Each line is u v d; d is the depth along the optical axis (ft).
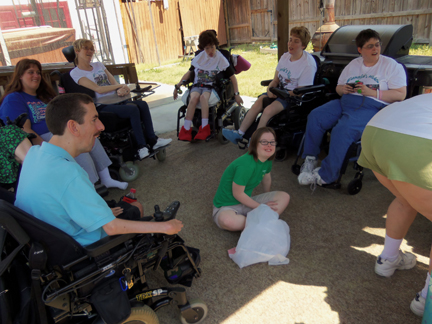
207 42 13.84
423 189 5.20
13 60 23.97
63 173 4.76
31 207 4.82
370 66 10.51
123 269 5.39
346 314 6.44
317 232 8.89
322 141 12.34
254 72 28.32
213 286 7.34
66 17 28.68
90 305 5.19
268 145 8.05
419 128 5.17
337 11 33.68
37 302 4.65
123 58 37.04
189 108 14.08
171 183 12.21
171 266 6.34
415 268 7.43
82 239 5.16
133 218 6.48
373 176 11.58
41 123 10.21
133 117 11.66
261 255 7.75
